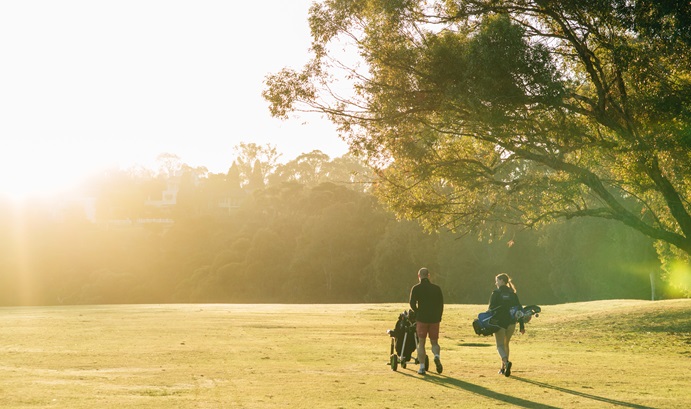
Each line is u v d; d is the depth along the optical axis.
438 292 13.52
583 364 15.73
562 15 22.06
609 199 23.12
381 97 22.81
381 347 19.30
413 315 13.60
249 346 19.11
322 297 104.81
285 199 121.25
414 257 91.31
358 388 11.36
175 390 10.90
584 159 23.95
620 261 68.38
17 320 31.28
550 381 12.55
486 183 24.16
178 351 17.47
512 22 23.02
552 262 75.06
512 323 13.23
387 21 23.03
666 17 20.62
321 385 11.66
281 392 10.81
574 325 29.28
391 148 24.25
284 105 23.72
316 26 23.41
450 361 16.12
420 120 23.11
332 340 21.58
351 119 23.98
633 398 10.56
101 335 22.56
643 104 21.59
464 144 25.84
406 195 26.22
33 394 10.22
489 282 87.94
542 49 20.97
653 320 28.28
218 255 110.88
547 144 22.25
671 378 13.22
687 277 39.12
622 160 22.83
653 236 23.09
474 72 21.03
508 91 20.89
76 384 11.43
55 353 16.69
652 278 65.62
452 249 87.69
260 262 108.25
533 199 24.08
